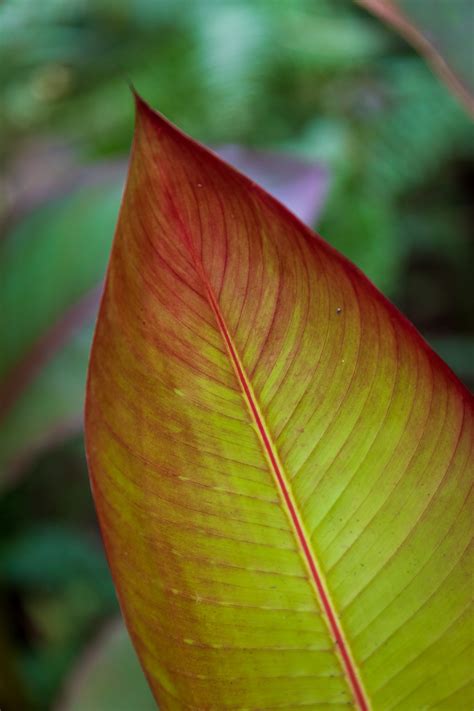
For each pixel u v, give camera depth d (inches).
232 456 24.7
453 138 100.1
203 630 25.1
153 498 24.8
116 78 94.9
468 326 126.6
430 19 28.6
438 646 25.3
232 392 24.5
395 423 24.8
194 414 24.5
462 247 121.2
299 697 25.4
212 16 93.5
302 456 24.8
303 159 41.8
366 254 80.6
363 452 24.9
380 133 93.6
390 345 24.4
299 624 25.2
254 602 25.1
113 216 45.6
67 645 64.1
